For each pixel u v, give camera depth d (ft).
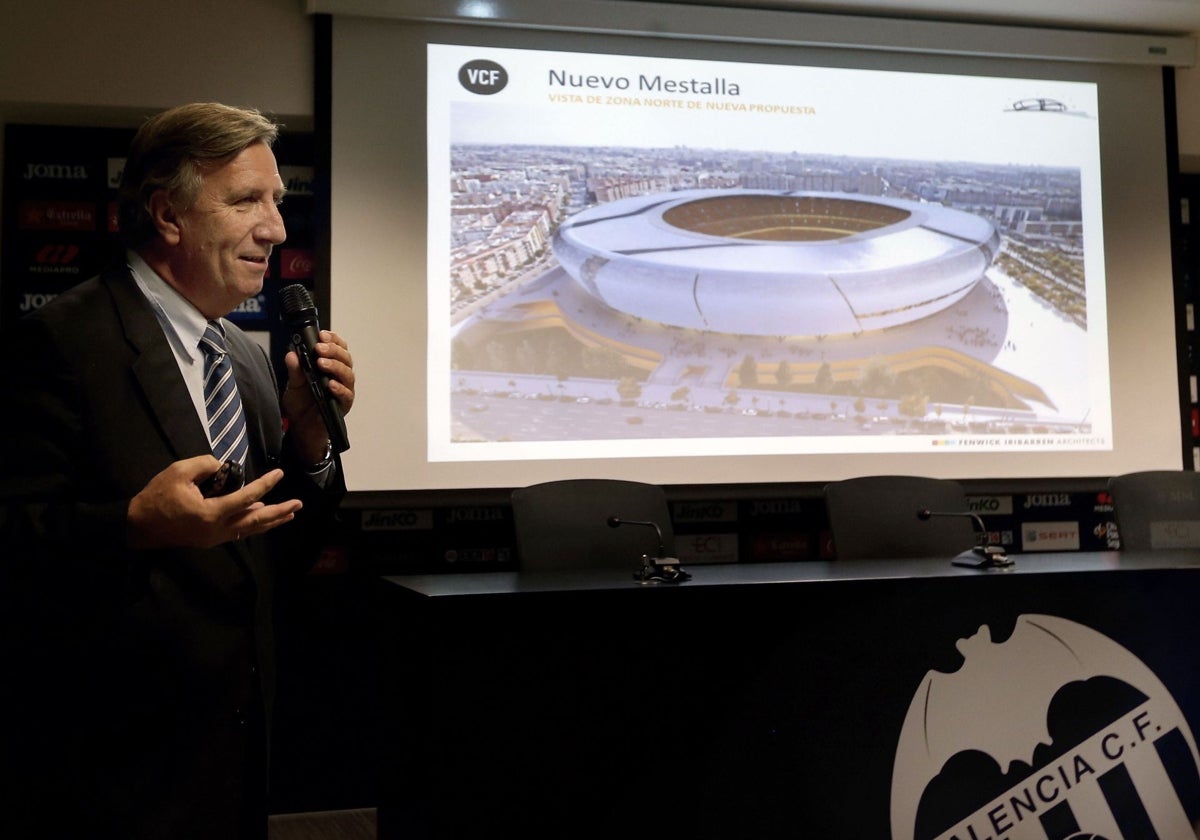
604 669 6.04
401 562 11.61
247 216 4.65
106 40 10.87
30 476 4.12
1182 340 13.12
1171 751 6.67
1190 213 14.43
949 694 6.40
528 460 11.49
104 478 4.24
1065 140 13.01
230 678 4.40
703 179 12.11
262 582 4.76
